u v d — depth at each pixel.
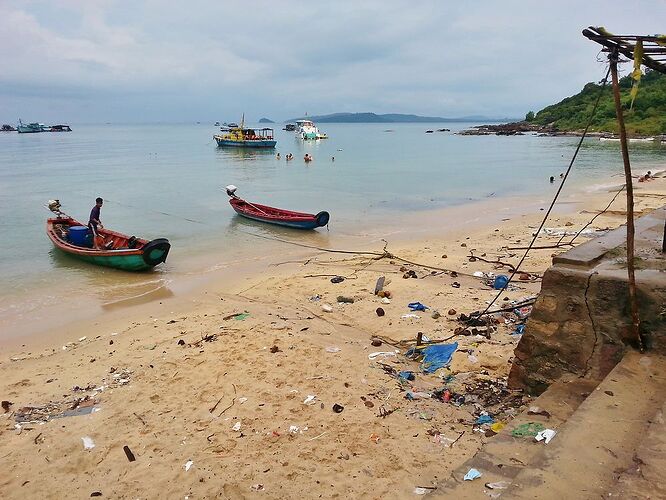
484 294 11.27
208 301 12.28
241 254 17.08
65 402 7.48
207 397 7.37
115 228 21.33
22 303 12.59
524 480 3.61
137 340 9.77
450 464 5.55
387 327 9.59
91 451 6.23
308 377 7.78
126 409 7.17
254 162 52.25
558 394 5.45
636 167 41.25
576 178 35.78
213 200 28.22
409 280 12.66
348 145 87.94
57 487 5.62
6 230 20.83
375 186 33.78
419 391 7.23
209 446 6.20
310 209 25.62
